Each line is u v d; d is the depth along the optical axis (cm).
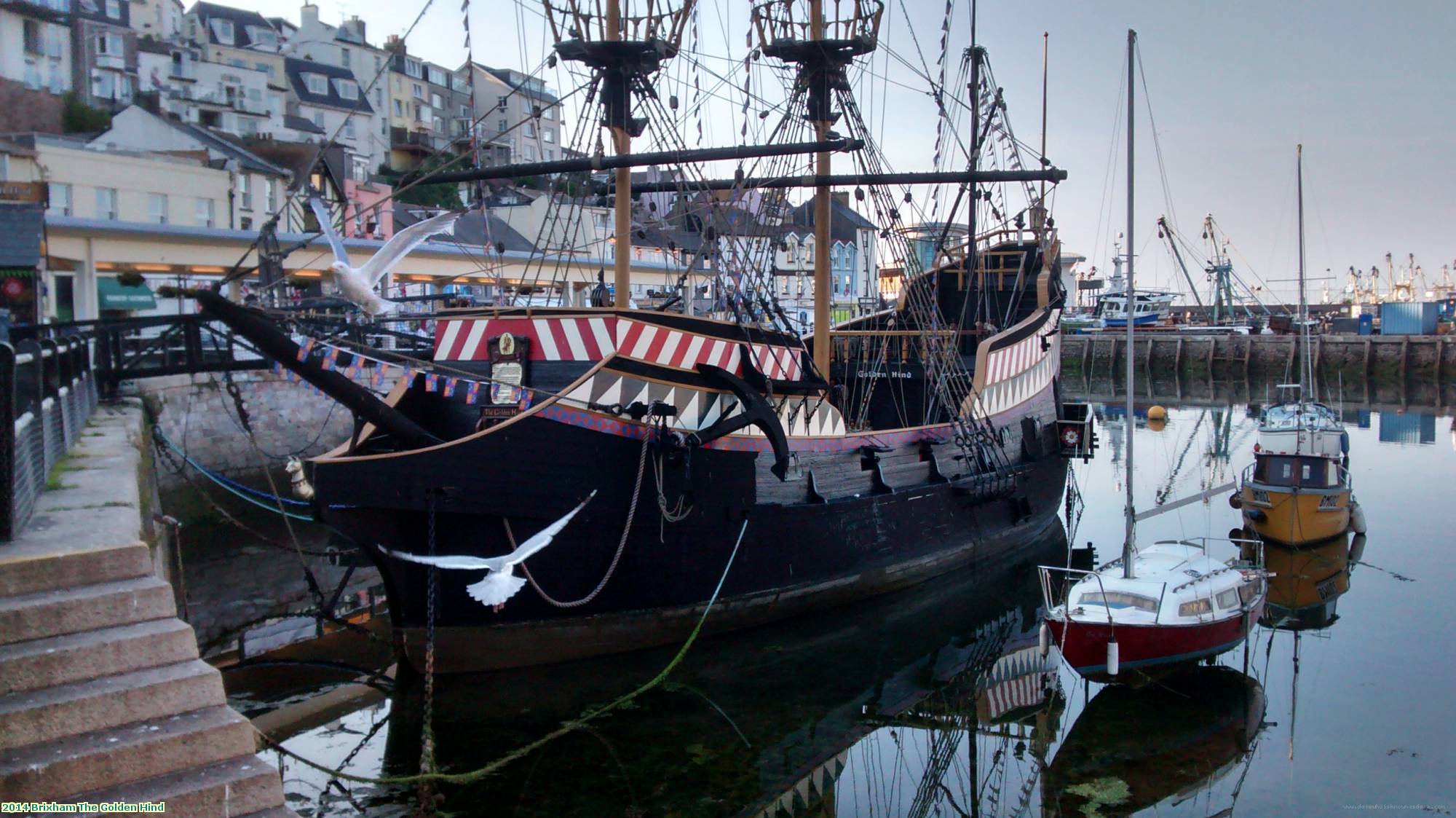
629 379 1536
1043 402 2828
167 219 3491
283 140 5622
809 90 2266
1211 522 2989
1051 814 1243
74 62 5197
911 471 2161
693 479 1598
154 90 5347
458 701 1460
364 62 7194
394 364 1376
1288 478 2655
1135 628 1504
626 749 1353
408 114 7450
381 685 1533
